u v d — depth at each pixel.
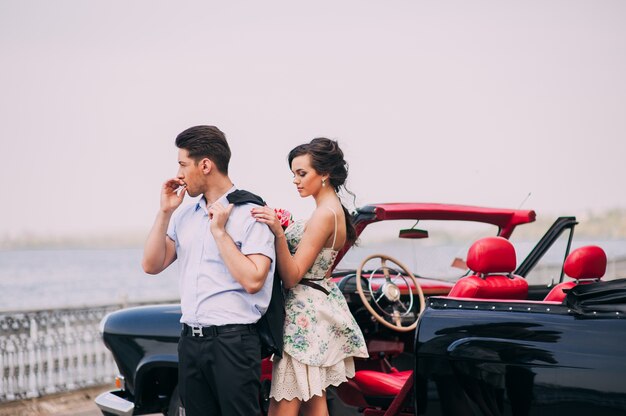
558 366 3.13
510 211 4.95
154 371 4.82
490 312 3.40
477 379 3.36
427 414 3.52
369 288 4.72
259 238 3.43
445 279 5.10
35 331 8.50
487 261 3.99
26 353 8.42
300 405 3.93
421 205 4.71
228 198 3.53
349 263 4.82
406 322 4.70
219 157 3.58
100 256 108.38
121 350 4.86
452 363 3.45
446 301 3.58
